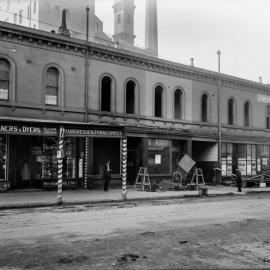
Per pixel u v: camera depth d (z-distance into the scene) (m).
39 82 22.36
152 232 10.98
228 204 18.56
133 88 27.44
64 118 23.33
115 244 9.41
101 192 22.33
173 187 25.55
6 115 21.00
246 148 35.75
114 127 19.86
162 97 29.06
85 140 24.08
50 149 22.91
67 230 11.04
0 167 21.11
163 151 28.41
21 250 8.69
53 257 8.15
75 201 17.83
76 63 24.11
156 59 28.31
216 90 33.41
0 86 21.06
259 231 11.43
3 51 20.98
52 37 22.78
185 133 29.50
